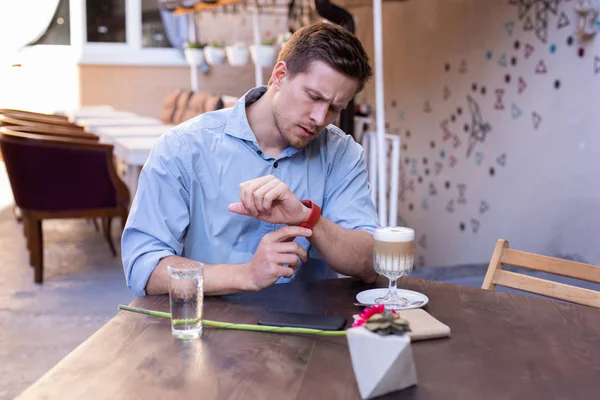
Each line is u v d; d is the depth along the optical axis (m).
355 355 1.03
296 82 1.53
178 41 8.03
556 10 3.47
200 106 5.77
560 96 3.48
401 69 5.26
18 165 3.99
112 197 4.25
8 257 4.77
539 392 1.06
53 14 7.86
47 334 3.27
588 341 1.28
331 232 1.61
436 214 4.82
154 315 1.40
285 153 1.71
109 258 4.77
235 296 1.53
